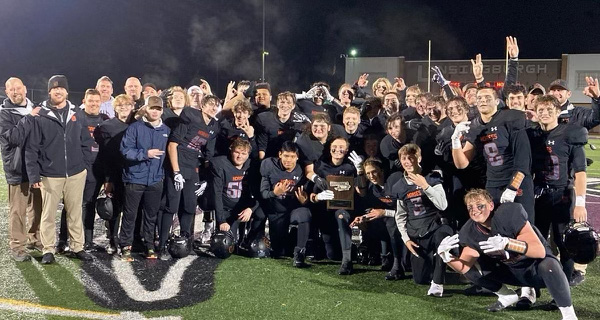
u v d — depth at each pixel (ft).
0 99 64.34
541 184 15.81
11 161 17.90
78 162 18.24
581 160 15.42
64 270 17.48
